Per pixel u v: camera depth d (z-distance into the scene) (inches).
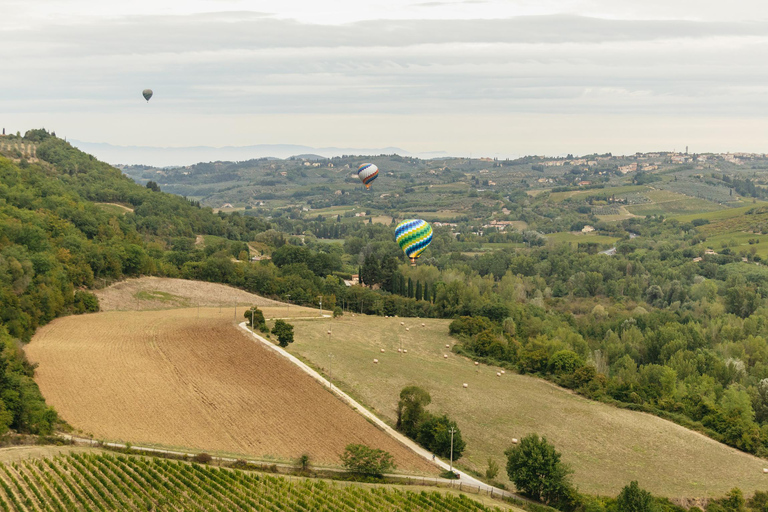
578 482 3587.6
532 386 5024.6
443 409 4451.3
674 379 5334.6
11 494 2536.9
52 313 5275.6
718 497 3484.3
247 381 4372.5
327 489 3093.0
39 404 3395.7
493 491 3410.4
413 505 3056.1
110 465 2945.4
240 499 2874.0
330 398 4279.0
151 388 4097.0
